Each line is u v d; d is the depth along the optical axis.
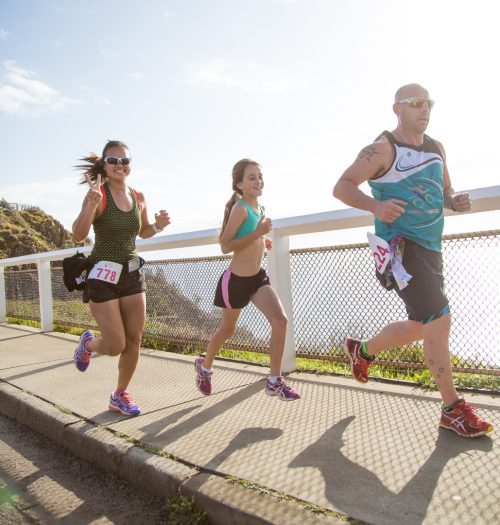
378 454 2.69
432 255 2.89
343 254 4.27
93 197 3.26
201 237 5.23
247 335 5.14
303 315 4.53
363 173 2.83
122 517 2.59
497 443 2.70
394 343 3.30
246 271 3.66
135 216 3.59
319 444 2.88
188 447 2.96
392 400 3.51
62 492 2.91
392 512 2.13
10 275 9.62
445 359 2.86
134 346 3.66
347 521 2.08
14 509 2.74
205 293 5.63
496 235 3.54
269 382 3.55
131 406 3.64
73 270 3.59
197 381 3.93
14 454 3.48
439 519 2.05
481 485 2.29
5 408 4.30
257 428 3.19
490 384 3.64
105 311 3.50
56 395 4.21
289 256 4.58
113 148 3.49
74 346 6.52
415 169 2.84
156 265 6.21
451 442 2.76
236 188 3.71
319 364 4.73
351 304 4.24
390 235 2.90
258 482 2.47
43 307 8.06
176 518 2.44
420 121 2.84
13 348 6.62
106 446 3.09
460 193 3.07
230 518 2.29
